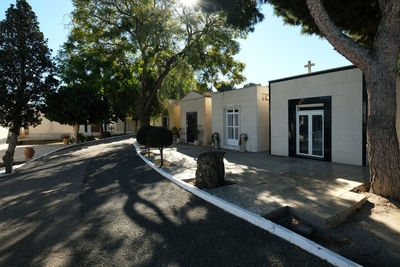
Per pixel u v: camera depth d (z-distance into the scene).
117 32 13.52
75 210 4.63
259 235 3.37
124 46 14.41
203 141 15.70
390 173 4.43
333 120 8.38
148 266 2.72
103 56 14.87
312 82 9.02
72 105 18.62
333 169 7.28
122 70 15.72
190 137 17.36
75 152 15.16
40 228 3.84
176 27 13.61
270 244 3.12
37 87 12.48
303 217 3.74
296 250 2.96
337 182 5.71
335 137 8.36
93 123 22.02
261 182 5.86
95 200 5.20
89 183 6.79
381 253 2.80
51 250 3.13
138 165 9.41
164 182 6.55
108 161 10.77
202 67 13.83
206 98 15.49
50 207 4.85
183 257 2.89
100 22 14.45
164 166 8.55
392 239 3.10
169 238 3.37
